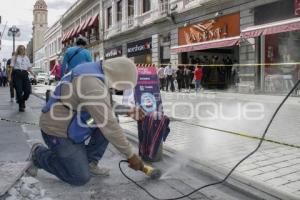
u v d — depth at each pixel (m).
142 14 30.20
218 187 4.37
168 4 25.94
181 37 24.64
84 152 4.18
